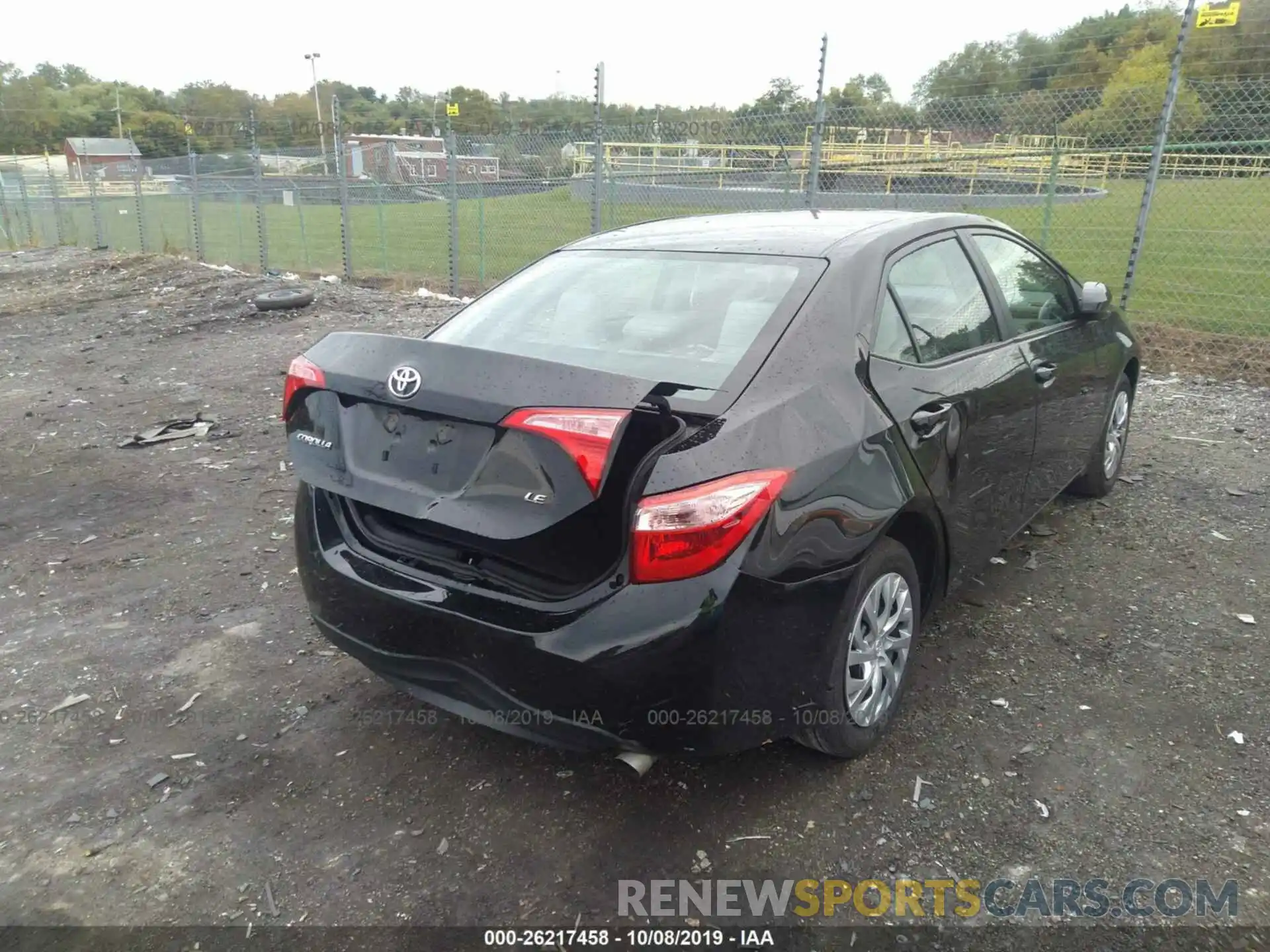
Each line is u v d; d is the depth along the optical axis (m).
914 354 3.17
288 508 5.46
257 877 2.60
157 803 2.92
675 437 2.44
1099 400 4.70
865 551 2.71
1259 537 4.68
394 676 2.84
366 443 2.75
